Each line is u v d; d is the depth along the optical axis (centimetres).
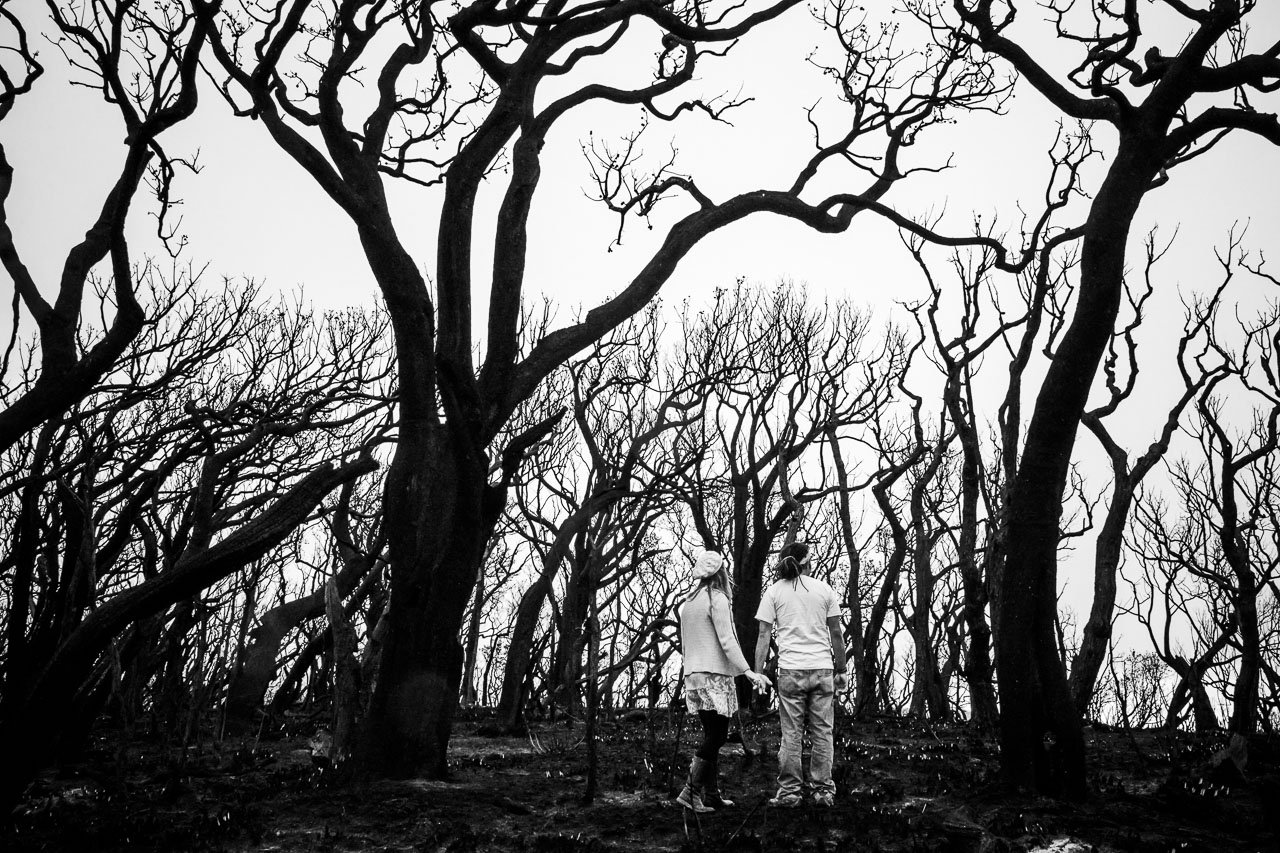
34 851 761
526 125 1145
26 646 898
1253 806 930
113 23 845
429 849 783
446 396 1034
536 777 1045
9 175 848
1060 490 980
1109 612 1470
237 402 1275
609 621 2208
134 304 820
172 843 790
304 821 862
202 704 1097
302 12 1052
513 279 1112
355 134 1178
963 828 784
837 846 778
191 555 895
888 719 1645
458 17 1145
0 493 913
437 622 1018
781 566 957
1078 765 941
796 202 1262
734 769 1089
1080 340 968
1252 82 985
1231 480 1404
